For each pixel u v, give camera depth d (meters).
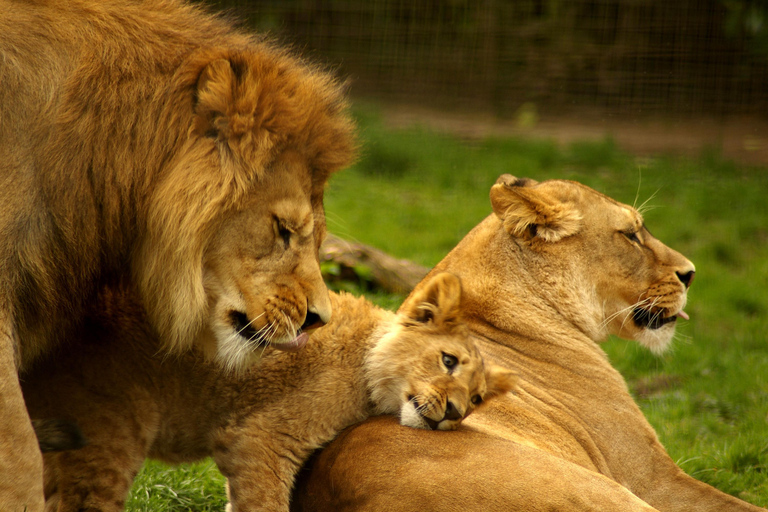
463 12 36.53
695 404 12.87
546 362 9.09
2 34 6.16
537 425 8.34
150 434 7.60
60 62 6.28
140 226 6.61
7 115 6.05
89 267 6.64
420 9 36.56
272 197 6.66
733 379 13.68
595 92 35.56
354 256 15.70
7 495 5.79
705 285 18.42
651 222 22.69
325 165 7.05
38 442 6.22
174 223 6.42
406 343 7.91
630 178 26.70
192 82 6.54
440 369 7.75
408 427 7.26
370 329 8.16
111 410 7.36
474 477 6.43
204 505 9.02
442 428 7.51
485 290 9.26
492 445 6.85
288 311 6.76
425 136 29.62
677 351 14.67
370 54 36.34
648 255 9.54
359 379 7.93
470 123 33.69
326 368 7.82
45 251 6.28
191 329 6.73
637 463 8.93
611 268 9.41
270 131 6.64
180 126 6.50
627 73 35.53
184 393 7.62
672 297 9.51
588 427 8.90
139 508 8.70
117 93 6.40
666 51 35.31
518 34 36.44
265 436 7.46
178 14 7.09
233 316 6.75
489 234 9.43
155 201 6.48
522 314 9.20
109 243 6.65
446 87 36.12
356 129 7.82
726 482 10.23
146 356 7.48
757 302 17.62
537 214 9.16
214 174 6.46
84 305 6.95
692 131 33.12
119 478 7.41
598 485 6.49
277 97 6.66
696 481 8.88
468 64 36.31
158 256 6.56
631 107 35.25
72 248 6.43
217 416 7.68
